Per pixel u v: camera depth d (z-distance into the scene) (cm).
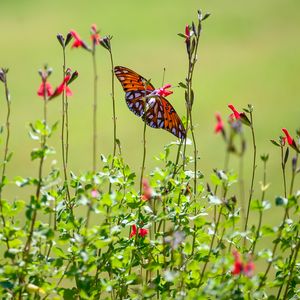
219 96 2503
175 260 521
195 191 598
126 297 591
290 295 575
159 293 593
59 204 534
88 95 2500
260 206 498
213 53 3125
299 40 3206
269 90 2545
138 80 673
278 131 2016
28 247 501
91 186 542
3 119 2100
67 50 3212
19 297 516
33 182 489
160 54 3106
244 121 581
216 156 1770
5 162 509
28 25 3650
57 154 1828
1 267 505
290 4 3806
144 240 565
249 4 3891
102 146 1911
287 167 1634
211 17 3706
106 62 2994
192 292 504
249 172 1619
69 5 4106
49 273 511
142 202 555
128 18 3809
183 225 570
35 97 2453
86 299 524
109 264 557
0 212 508
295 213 529
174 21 3684
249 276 475
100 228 496
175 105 2388
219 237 559
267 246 1112
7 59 3066
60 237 529
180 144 604
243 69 2850
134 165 1709
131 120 2175
